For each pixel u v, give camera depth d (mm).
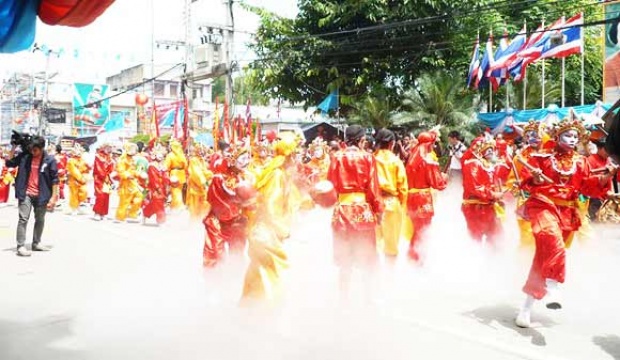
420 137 8031
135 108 50125
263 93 24422
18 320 6035
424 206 7887
